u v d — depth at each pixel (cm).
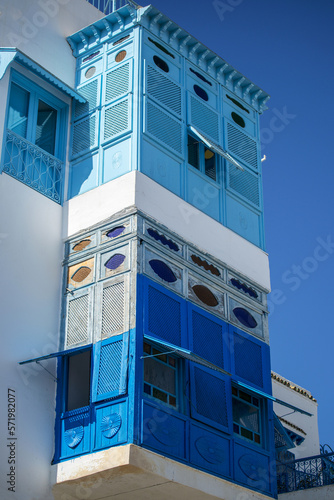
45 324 1525
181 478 1390
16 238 1541
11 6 1725
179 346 1498
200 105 1795
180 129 1719
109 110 1691
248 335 1662
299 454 2014
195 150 1753
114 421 1379
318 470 1673
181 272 1573
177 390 1480
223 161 1795
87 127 1706
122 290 1480
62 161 1691
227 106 1877
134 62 1702
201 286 1606
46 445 1431
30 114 1680
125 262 1504
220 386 1548
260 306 1727
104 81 1734
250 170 1859
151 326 1459
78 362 1502
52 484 1405
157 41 1767
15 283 1507
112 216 1566
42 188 1628
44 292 1548
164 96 1717
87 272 1554
